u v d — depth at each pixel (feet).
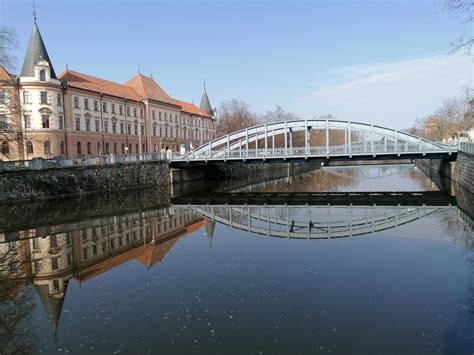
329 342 24.98
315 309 30.27
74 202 98.84
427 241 52.80
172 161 148.25
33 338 26.61
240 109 305.12
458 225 63.62
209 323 28.09
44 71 151.43
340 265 42.09
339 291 34.09
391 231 60.54
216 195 124.16
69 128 163.12
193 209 92.68
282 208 94.17
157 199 111.75
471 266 40.65
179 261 45.21
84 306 32.14
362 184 158.40
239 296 33.37
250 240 56.39
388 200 103.19
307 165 274.57
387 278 37.40
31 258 48.91
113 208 92.43
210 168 186.80
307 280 37.22
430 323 27.48
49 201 97.76
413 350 23.84
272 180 187.52
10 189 92.12
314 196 119.03
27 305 33.06
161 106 238.89
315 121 132.16
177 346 24.82
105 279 39.40
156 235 61.87
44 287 37.78
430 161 197.98
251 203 104.17
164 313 30.14
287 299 32.48
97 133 181.57
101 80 207.62
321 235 59.11
